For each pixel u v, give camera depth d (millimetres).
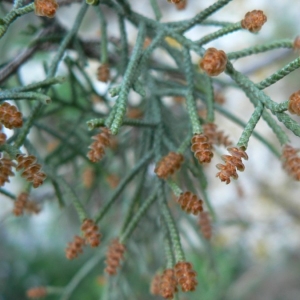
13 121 77
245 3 288
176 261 89
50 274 302
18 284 306
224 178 71
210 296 231
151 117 111
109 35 129
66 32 115
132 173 101
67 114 155
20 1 81
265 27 287
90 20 268
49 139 172
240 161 72
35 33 122
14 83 141
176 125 112
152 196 97
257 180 302
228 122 302
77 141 137
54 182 98
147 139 110
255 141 309
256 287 297
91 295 279
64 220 229
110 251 97
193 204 83
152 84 114
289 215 295
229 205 305
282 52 196
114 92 83
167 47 114
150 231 145
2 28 80
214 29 281
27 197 99
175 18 292
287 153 91
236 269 291
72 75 123
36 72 204
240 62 265
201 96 115
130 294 150
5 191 98
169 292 84
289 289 302
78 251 95
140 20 100
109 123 81
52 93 124
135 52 91
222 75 205
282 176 306
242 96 305
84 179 142
